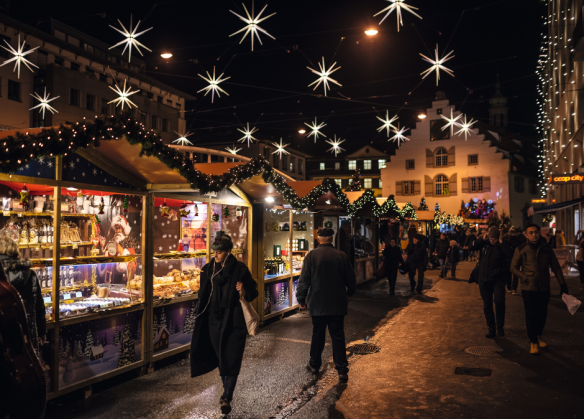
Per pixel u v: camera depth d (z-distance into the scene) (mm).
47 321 4605
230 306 4699
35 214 5031
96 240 5816
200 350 4750
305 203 9914
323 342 5828
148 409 4680
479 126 49969
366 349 6977
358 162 64625
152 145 4949
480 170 46438
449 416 4430
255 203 8789
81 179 5105
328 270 5734
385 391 5164
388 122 11797
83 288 5617
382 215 17094
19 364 1855
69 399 4977
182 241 7820
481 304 10938
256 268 8742
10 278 3756
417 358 6445
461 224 33656
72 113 38250
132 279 5922
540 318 6535
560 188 27734
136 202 5945
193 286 7000
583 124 18188
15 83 35625
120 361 5492
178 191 6371
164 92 51656
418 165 49375
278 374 5812
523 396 4902
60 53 39375
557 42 26719
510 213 45375
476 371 5789
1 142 3850
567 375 5566
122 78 45656
